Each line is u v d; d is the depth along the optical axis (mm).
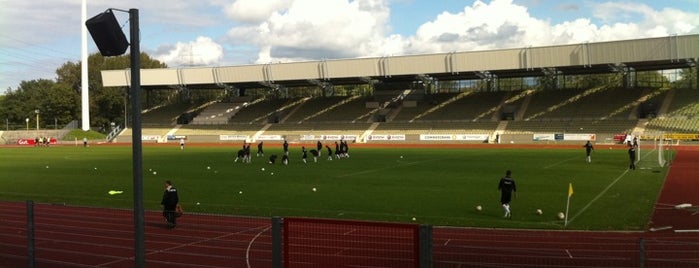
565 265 10992
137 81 7020
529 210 18625
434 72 68188
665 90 72938
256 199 22156
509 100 80375
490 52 64812
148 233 14453
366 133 78875
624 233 14625
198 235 14227
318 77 74438
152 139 88250
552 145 64188
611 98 74375
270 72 77625
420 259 7109
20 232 14828
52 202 22141
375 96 89125
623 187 24500
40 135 94188
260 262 11680
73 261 11930
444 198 21797
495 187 25141
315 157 42875
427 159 43781
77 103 117812
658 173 30516
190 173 33719
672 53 56594
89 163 43094
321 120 86375
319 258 10578
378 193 23484
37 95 125000
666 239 13711
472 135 71688
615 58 58969
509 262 11312
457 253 12195
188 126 92375
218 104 99000
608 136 64688
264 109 94375
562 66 62281
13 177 32312
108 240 13812
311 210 19328
